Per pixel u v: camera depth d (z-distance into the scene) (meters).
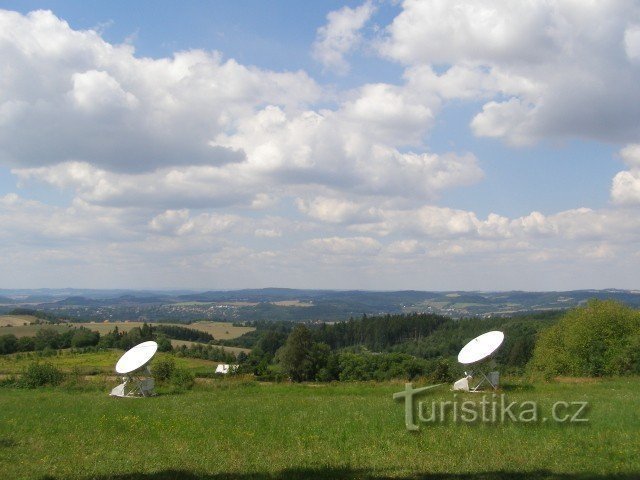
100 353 95.88
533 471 14.36
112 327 136.62
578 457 15.70
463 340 103.00
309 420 22.94
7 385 43.66
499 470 14.57
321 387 37.84
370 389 35.47
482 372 33.38
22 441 19.61
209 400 31.44
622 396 27.47
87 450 18.08
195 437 20.03
